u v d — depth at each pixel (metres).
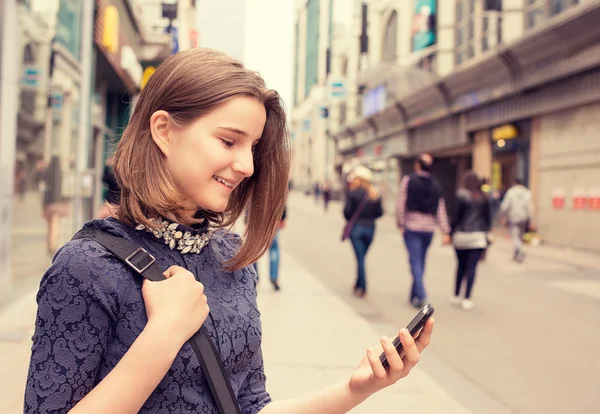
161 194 0.99
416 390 3.90
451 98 20.25
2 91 5.80
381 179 31.08
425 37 23.14
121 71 12.77
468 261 6.83
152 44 15.87
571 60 13.52
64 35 8.06
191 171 0.99
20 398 3.26
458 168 25.30
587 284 8.82
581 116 13.94
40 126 7.00
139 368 0.85
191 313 0.91
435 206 6.83
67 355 0.86
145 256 0.95
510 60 15.59
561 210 14.64
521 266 10.88
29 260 6.80
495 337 5.50
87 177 7.86
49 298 0.87
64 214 8.03
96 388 0.84
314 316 5.93
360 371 1.09
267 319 5.73
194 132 0.99
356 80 27.00
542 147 15.62
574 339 5.48
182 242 1.04
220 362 0.96
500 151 18.22
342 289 7.87
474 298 7.49
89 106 9.03
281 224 7.36
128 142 1.04
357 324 5.64
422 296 6.68
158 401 0.92
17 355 4.06
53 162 7.59
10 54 5.84
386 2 26.47
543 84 15.09
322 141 46.16
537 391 4.00
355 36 26.67
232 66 1.03
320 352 4.62
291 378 3.96
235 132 1.00
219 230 1.23
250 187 1.24
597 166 13.31
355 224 7.38
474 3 20.25
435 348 5.07
